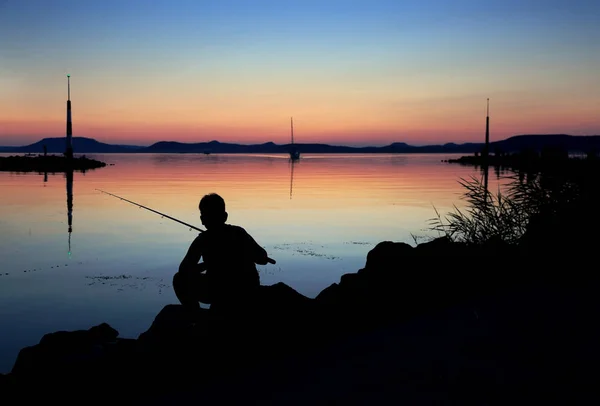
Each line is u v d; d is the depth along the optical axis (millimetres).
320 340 3695
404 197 25453
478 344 2963
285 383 2816
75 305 7902
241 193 28031
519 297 3889
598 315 3172
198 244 3855
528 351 2754
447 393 2357
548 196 5730
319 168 66750
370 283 4922
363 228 15438
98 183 35375
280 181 39000
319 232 14742
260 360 3467
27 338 6488
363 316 4273
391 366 2805
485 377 2488
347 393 2510
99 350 4586
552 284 4141
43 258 11391
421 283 4699
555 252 4730
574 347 2719
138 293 8586
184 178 42406
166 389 3248
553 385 2322
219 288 3805
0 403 3523
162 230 15430
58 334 5199
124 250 12336
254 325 3705
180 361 3523
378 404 2328
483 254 5074
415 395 2377
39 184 33969
